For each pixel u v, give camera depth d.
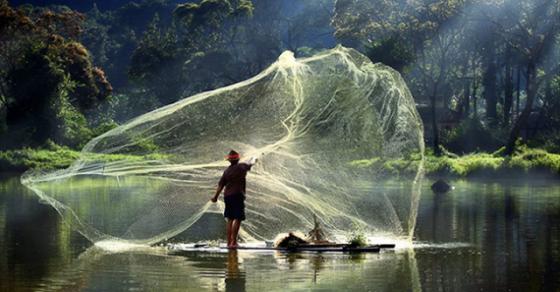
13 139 67.19
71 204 21.30
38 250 15.92
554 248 16.09
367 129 17.88
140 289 11.98
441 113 88.56
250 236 17.61
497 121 82.50
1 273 13.30
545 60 69.19
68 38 85.69
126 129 18.23
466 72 85.81
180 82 104.25
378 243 16.78
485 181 43.91
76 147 65.69
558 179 45.78
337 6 78.81
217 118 18.12
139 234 16.98
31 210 23.95
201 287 12.14
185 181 17.80
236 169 16.38
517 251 15.72
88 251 15.81
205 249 16.09
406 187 25.45
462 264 14.24
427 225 20.22
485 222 20.88
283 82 18.06
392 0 75.94
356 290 11.94
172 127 18.16
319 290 11.93
